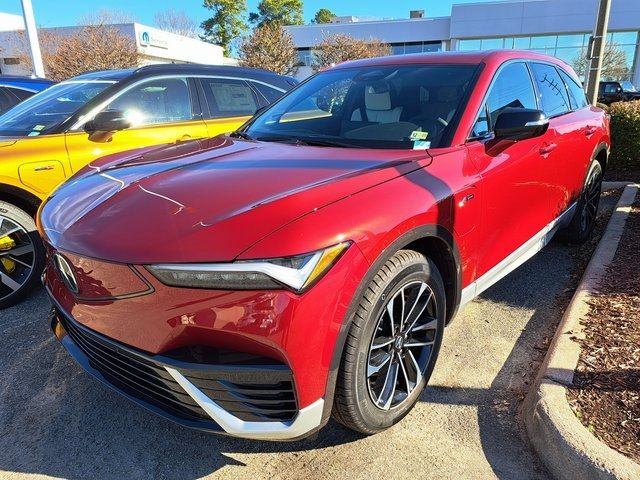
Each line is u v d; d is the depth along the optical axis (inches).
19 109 181.8
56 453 91.9
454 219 95.5
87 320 82.7
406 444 92.0
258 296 69.6
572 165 155.6
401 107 118.3
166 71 191.8
